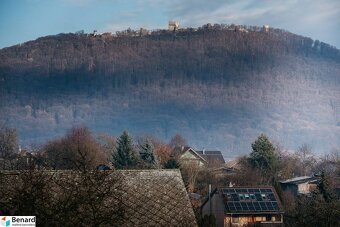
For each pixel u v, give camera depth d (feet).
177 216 116.67
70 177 112.37
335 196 241.76
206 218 159.43
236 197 252.62
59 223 95.91
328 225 188.24
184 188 122.11
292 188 344.90
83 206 99.96
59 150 368.68
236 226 246.27
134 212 115.34
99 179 104.94
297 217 206.18
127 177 121.39
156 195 119.65
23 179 101.35
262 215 247.09
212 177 371.97
